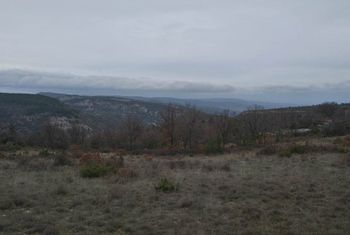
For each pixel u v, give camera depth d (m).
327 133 54.81
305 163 22.28
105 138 58.69
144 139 55.31
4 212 10.91
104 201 12.16
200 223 9.78
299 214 10.58
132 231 9.17
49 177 17.56
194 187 14.65
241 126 54.69
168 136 54.09
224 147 42.25
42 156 30.44
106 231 9.17
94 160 22.92
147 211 11.02
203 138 52.88
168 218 10.23
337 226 9.45
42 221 9.84
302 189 14.04
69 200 12.37
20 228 9.32
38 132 58.06
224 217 10.32
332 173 17.94
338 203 11.80
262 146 41.56
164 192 13.68
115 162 22.47
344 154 26.98
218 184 15.31
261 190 13.98
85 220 10.00
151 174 18.42
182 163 23.56
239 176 17.52
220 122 54.47
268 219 10.07
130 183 15.76
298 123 70.69
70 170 20.61
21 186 14.85
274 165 21.98
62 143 52.69
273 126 59.84
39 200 12.36
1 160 26.44
